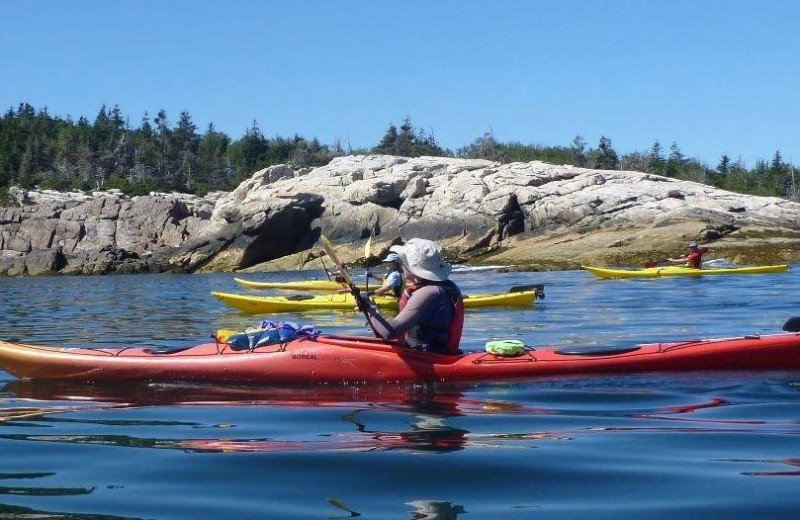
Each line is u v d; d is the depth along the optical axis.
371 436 4.86
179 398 6.24
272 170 54.47
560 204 42.97
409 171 49.66
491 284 25.19
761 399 5.87
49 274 46.94
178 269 46.75
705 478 3.89
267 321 7.30
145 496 3.75
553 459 4.27
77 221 55.81
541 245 41.41
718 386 6.35
